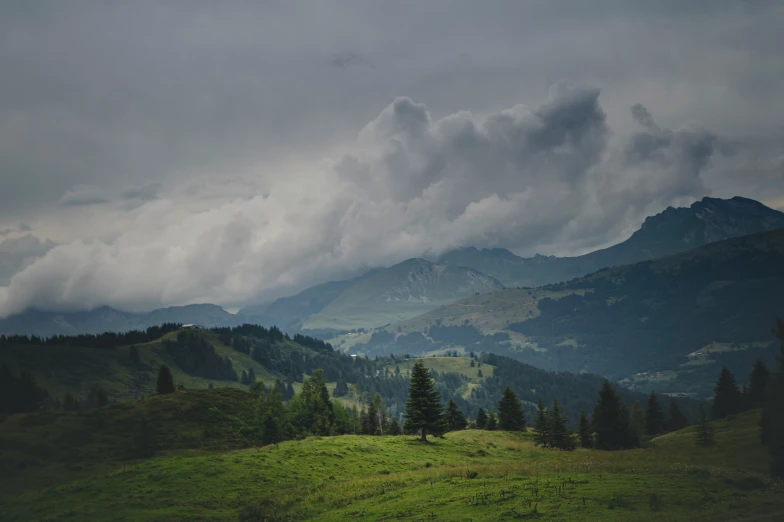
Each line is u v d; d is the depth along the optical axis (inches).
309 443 3006.9
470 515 1310.3
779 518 1089.4
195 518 1764.3
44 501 2054.6
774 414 1914.4
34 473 3319.4
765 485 1435.8
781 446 1788.9
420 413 3526.1
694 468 1721.2
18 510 1972.2
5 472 3282.5
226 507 1900.8
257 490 2081.7
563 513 1213.7
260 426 3779.5
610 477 1590.8
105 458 3725.4
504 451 3368.6
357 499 1819.6
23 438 3887.8
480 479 1823.3
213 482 2144.4
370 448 2933.1
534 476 1755.7
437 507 1455.5
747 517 1108.5
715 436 3501.5
